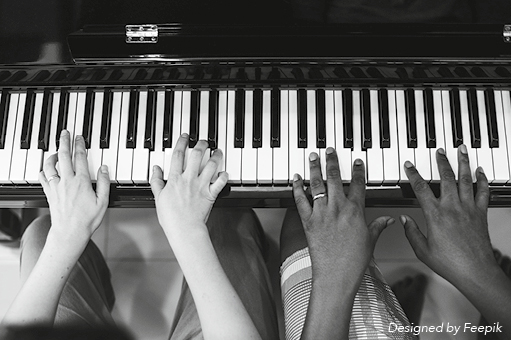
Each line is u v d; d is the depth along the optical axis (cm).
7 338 79
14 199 99
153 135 96
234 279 108
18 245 138
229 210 124
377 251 137
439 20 86
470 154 96
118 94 97
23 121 97
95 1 85
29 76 92
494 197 98
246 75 92
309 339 80
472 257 87
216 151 93
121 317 138
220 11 86
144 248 141
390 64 88
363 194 91
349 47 86
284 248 115
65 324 98
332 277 84
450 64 88
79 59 87
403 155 96
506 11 85
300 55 86
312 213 90
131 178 96
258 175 95
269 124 96
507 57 86
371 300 99
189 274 83
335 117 97
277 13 86
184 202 87
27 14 85
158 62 88
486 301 86
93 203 90
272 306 111
